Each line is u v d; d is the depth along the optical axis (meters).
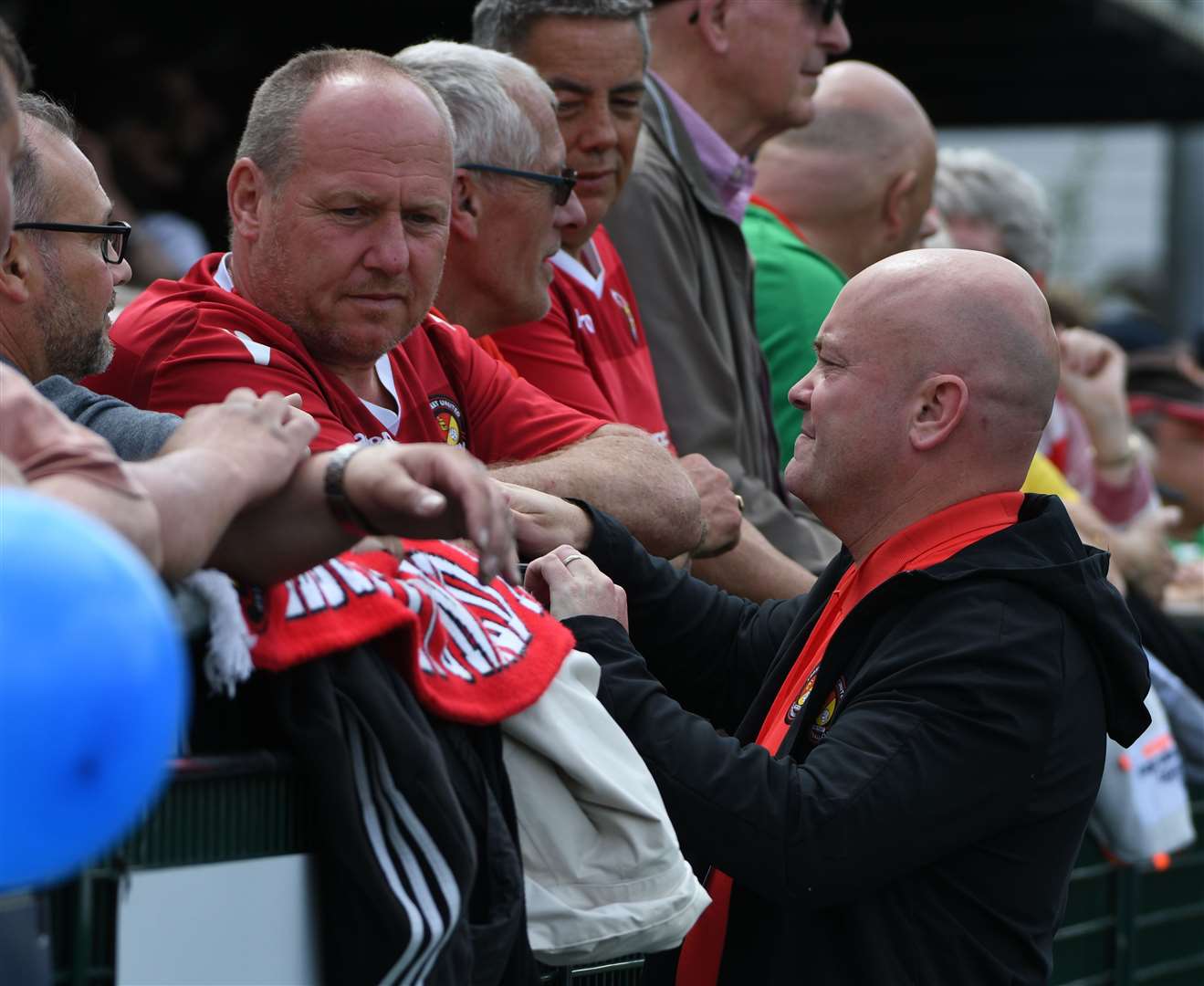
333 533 5.53
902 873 7.83
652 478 10.13
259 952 5.81
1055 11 27.45
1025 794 7.90
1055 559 8.32
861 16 27.83
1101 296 36.25
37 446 4.87
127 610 3.86
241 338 8.47
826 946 8.03
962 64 30.91
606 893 7.01
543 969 7.82
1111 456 19.61
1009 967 8.09
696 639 9.67
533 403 10.46
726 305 13.51
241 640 5.48
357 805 5.83
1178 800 14.31
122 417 6.81
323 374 8.70
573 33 11.88
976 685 7.83
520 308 11.08
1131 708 8.46
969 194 19.36
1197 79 31.25
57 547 3.82
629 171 12.40
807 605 9.17
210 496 5.17
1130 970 15.02
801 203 16.16
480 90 10.71
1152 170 59.53
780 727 8.73
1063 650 8.09
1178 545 22.33
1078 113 33.19
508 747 6.95
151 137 25.62
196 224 26.52
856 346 8.67
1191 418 22.25
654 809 7.09
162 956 5.54
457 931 6.00
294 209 8.45
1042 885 8.19
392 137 8.39
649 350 12.79
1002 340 8.52
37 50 25.27
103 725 3.80
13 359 7.23
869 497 8.73
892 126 16.20
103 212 7.46
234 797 5.77
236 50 27.86
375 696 5.95
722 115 14.15
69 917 5.30
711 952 8.38
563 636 7.33
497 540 5.34
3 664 3.69
